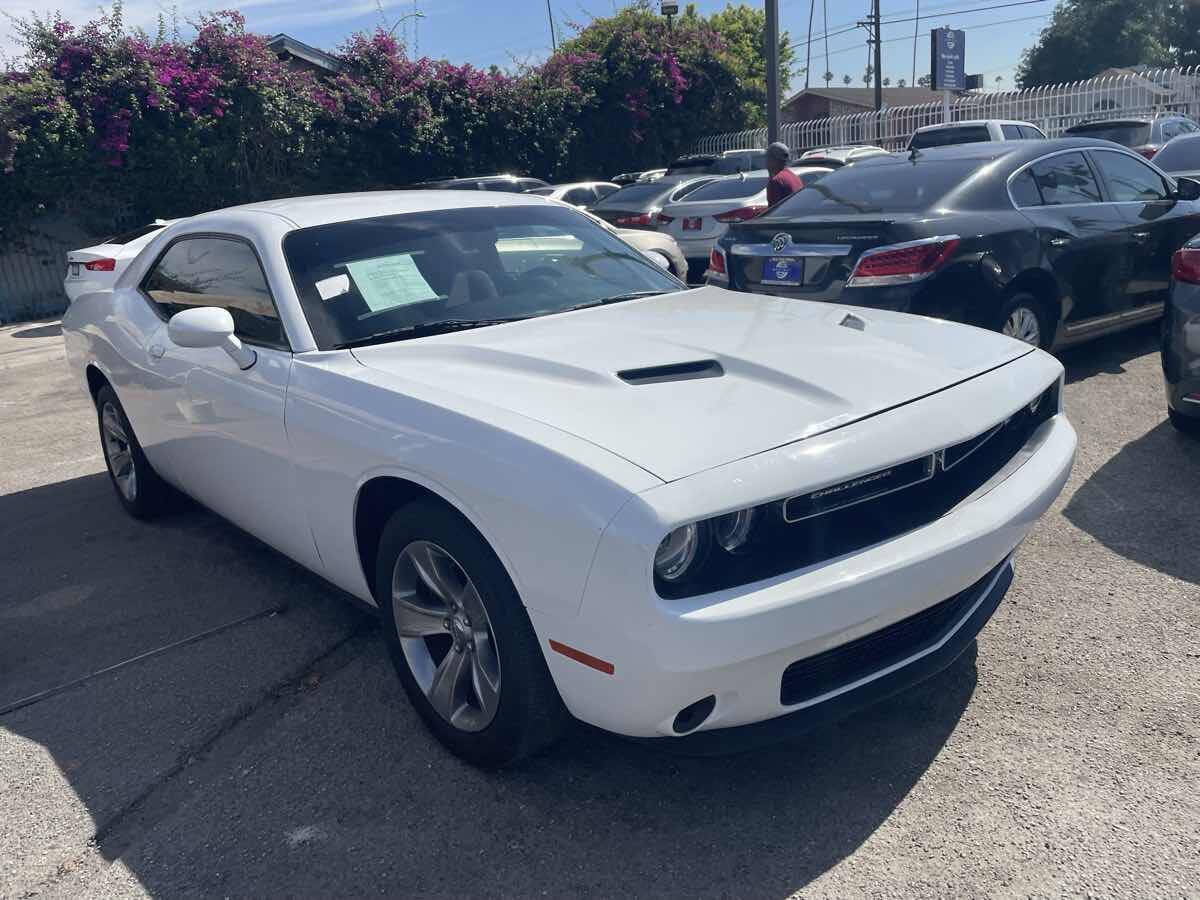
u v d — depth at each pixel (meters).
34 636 3.83
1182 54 50.34
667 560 2.15
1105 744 2.71
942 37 28.23
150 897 2.38
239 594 4.09
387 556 2.86
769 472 2.22
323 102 19.59
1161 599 3.49
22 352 12.00
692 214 11.30
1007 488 2.71
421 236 3.68
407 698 3.18
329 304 3.30
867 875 2.30
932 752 2.73
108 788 2.83
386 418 2.74
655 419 2.42
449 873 2.39
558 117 23.31
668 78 25.14
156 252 4.45
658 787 2.67
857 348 2.94
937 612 2.63
